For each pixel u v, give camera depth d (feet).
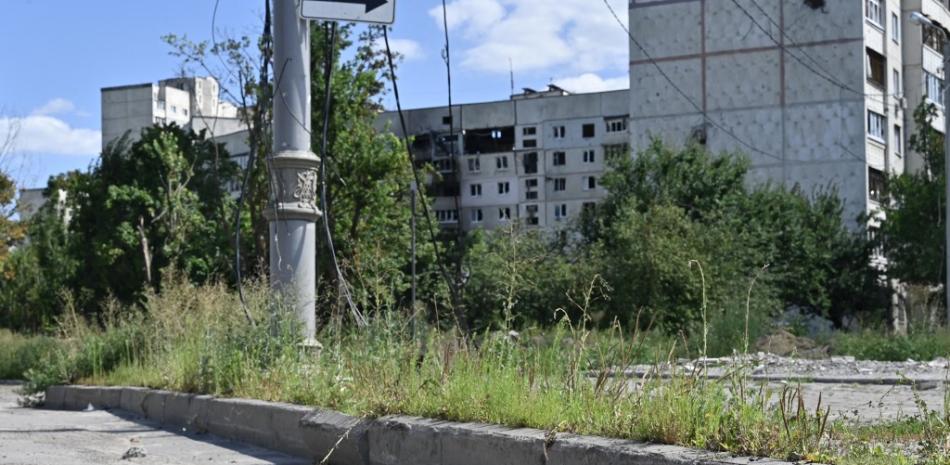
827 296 145.69
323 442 25.72
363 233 122.11
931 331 83.25
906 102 178.29
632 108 171.22
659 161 136.05
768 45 164.55
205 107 316.60
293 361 33.50
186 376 37.40
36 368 55.06
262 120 41.68
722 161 138.00
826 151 161.38
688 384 19.39
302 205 38.88
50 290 179.01
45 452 28.02
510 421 21.17
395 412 24.40
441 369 25.05
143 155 156.15
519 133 237.45
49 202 198.29
